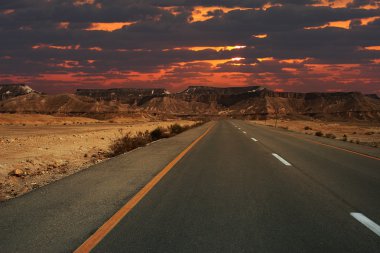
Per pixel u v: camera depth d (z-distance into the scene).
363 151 17.25
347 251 4.60
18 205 6.83
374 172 10.98
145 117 186.38
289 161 13.36
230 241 4.93
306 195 7.80
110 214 6.23
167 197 7.53
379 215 6.28
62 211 6.41
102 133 33.81
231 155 15.20
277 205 6.91
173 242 4.88
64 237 5.07
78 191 8.08
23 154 16.33
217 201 7.20
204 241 4.93
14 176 11.14
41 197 7.49
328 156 15.07
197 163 12.67
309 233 5.29
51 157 15.77
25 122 78.31
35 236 5.11
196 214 6.25
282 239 5.02
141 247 4.70
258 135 30.17
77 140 24.73
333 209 6.66
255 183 9.10
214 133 33.69
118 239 5.00
